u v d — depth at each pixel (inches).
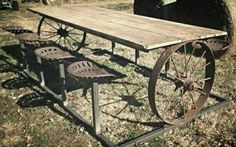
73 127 169.2
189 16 287.4
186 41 153.2
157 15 317.1
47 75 238.8
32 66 256.4
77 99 200.4
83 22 196.7
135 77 233.8
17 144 154.6
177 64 259.1
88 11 244.7
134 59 276.2
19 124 172.1
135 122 173.5
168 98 199.5
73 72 152.5
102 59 273.3
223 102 189.8
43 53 193.0
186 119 169.9
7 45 309.7
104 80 227.1
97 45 318.3
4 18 434.6
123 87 216.2
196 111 175.0
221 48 191.0
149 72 243.3
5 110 186.2
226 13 260.1
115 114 181.6
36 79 225.0
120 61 268.5
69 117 178.9
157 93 207.0
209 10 268.8
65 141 157.2
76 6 278.1
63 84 183.2
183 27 181.2
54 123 172.9
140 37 154.6
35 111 185.2
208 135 161.3
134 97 201.8
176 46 150.9
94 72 154.9
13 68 251.6
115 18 211.3
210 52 169.5
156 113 155.3
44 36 347.3
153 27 180.5
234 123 171.9
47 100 198.5
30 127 169.2
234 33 264.5
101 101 196.7
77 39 339.3
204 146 152.3
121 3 562.3
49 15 227.5
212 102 195.2
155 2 314.2
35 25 397.7
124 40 150.5
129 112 183.8
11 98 201.5
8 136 161.2
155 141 155.9
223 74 237.8
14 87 217.3
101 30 170.9
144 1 328.2
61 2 555.8
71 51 292.0
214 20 267.7
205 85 181.6
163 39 150.3
